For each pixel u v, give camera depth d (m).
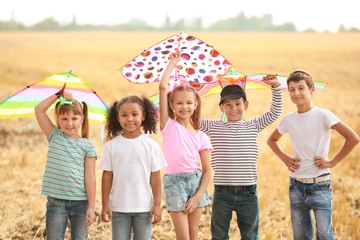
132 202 3.48
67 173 3.45
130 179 3.50
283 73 30.88
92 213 3.46
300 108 3.91
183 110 3.72
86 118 3.81
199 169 3.76
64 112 3.50
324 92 23.12
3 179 6.88
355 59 40.69
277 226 5.41
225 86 4.26
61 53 44.69
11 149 9.09
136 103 3.59
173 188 3.63
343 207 5.73
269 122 4.14
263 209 5.93
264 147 9.32
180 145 3.69
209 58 4.06
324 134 3.81
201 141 3.79
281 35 86.75
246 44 62.47
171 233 5.11
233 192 3.89
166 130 3.74
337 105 18.19
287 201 6.34
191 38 3.96
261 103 17.52
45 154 8.70
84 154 3.56
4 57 36.19
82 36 80.38
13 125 11.84
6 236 4.70
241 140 3.98
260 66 34.75
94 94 3.89
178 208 3.59
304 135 3.84
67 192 3.44
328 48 54.22
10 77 22.80
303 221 3.82
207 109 16.00
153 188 3.59
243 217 3.92
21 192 6.30
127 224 3.50
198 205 3.71
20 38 69.56
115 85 22.50
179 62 4.12
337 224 5.19
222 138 3.99
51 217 3.43
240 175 3.89
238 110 4.06
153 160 3.57
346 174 8.07
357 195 6.69
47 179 3.47
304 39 74.69
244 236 3.95
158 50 4.02
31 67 28.86
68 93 3.61
